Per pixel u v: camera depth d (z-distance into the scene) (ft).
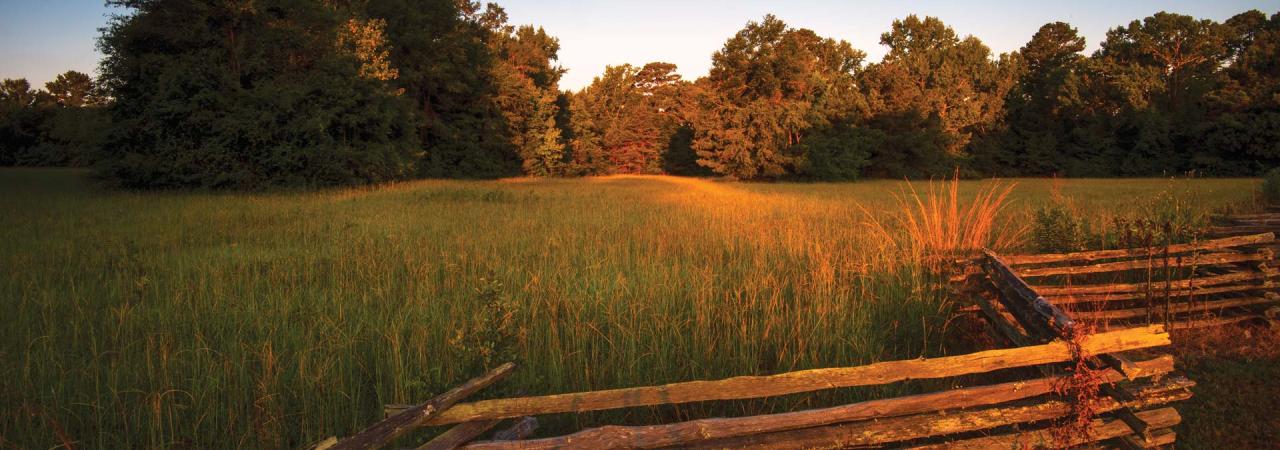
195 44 81.71
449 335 14.99
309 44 86.94
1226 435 11.87
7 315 17.67
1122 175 159.02
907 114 158.40
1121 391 10.41
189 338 16.02
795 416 9.40
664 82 253.24
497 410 8.89
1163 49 171.63
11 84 279.28
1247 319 17.85
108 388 12.48
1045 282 20.88
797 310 17.47
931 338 16.96
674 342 15.94
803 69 147.74
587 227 37.68
